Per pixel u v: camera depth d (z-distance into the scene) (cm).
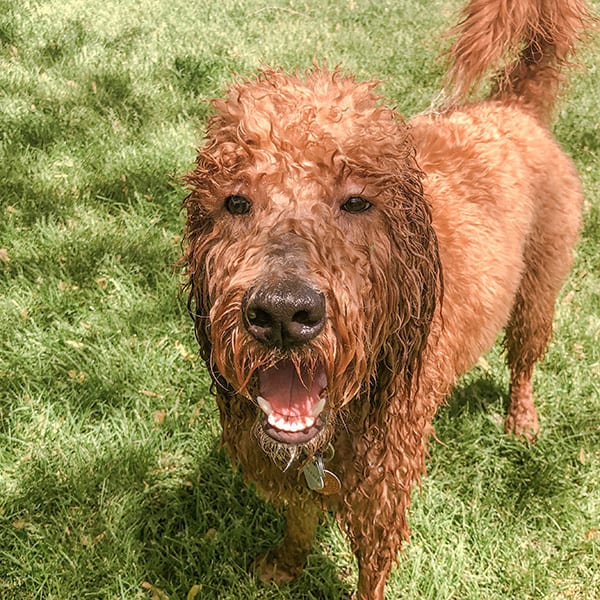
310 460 46
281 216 41
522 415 75
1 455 67
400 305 45
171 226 96
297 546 60
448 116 70
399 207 44
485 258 60
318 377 42
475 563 63
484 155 65
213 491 67
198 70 139
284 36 168
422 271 46
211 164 44
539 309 72
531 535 65
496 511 67
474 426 74
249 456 50
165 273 87
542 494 68
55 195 99
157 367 77
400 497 52
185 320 83
